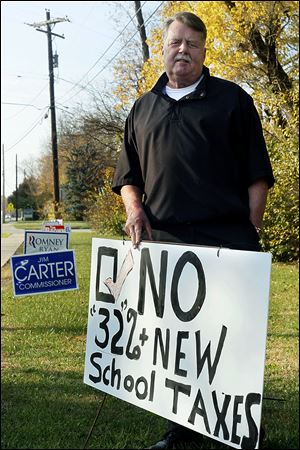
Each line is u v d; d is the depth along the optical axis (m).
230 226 2.88
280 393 4.43
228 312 2.38
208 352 2.45
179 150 2.85
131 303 2.82
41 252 5.04
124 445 3.40
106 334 2.94
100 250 3.01
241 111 2.86
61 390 4.39
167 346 2.63
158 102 2.96
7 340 5.56
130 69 16.33
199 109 2.84
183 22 2.85
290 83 15.50
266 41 15.72
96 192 16.62
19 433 3.58
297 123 12.23
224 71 15.37
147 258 2.76
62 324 5.77
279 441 3.44
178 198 2.88
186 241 2.89
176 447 3.25
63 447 3.38
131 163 3.17
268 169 2.92
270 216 12.42
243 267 2.34
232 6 15.50
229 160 2.85
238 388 2.33
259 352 2.27
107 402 4.15
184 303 2.56
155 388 2.67
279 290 9.65
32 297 6.71
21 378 4.65
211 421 2.41
